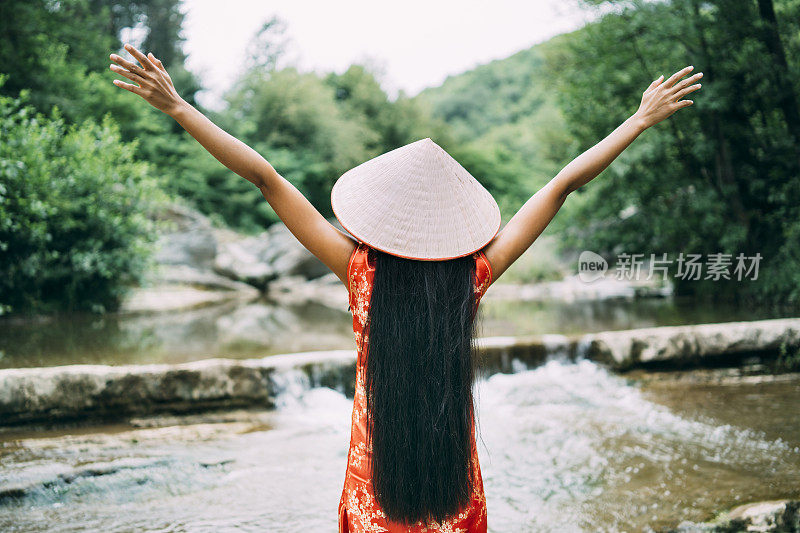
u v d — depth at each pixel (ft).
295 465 10.88
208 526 8.52
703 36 26.27
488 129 181.98
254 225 59.82
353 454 4.01
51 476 9.60
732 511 8.58
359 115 84.84
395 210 3.89
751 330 17.44
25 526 8.41
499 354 16.78
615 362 17.03
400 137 88.38
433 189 3.93
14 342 18.35
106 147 26.20
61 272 24.71
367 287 3.96
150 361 15.69
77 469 9.88
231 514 8.91
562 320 24.35
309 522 8.68
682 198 29.37
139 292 33.73
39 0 32.81
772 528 8.18
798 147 25.40
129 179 26.35
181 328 22.93
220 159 3.91
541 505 9.26
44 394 12.14
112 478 9.88
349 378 15.28
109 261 25.64
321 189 73.77
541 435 12.50
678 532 8.20
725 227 27.76
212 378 13.70
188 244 39.88
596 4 28.14
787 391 15.26
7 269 23.11
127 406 12.89
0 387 11.80
